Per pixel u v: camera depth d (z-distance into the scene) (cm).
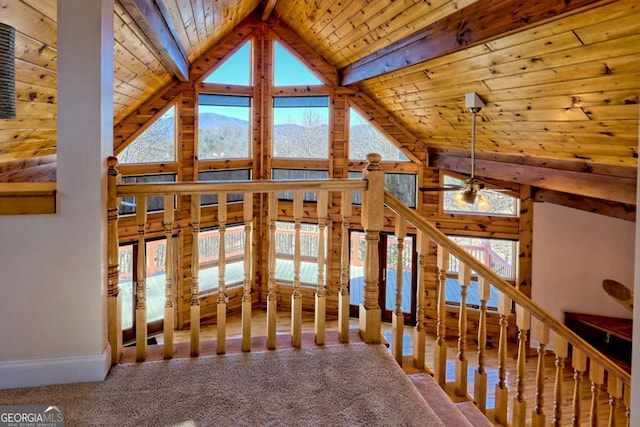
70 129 183
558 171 432
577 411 261
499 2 291
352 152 693
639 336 106
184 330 654
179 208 646
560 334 247
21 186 190
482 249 664
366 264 234
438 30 365
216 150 685
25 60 242
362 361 212
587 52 271
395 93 559
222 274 216
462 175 648
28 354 184
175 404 174
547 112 360
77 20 183
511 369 552
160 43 373
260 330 652
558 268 614
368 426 165
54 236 184
